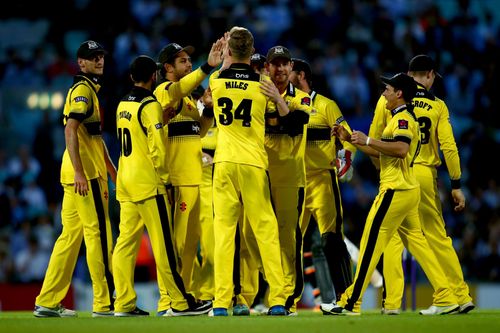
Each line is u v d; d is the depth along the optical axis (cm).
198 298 3550
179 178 3441
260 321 2816
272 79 3266
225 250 3144
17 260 6044
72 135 3241
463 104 7750
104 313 3366
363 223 6184
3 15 8450
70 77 7594
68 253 3391
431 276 3384
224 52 3200
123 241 3294
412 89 3256
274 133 3291
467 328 2603
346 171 3609
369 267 3238
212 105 3375
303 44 7906
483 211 6391
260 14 8350
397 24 8419
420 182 3419
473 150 6969
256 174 3133
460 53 7912
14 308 4988
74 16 8275
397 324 2702
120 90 7050
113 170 3553
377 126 3488
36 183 6800
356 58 7750
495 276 5981
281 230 3325
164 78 3534
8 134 7244
